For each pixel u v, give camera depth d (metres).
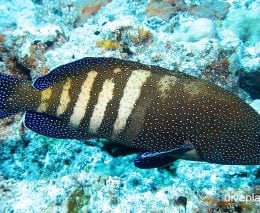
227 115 0.41
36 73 0.66
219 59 0.67
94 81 0.42
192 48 0.66
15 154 0.59
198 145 0.43
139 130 0.43
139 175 0.51
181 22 0.93
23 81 0.45
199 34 0.76
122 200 0.49
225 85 0.68
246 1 1.02
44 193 0.52
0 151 0.59
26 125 0.46
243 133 0.41
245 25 0.90
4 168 0.57
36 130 0.46
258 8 0.92
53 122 0.45
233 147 0.42
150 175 0.51
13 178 0.56
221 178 0.51
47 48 0.69
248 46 0.88
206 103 0.41
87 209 0.48
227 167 0.52
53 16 1.09
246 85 0.75
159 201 0.48
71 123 0.44
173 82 0.42
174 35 0.79
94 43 0.68
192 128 0.42
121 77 0.42
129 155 0.54
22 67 0.69
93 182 0.50
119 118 0.43
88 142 0.56
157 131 0.43
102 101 0.42
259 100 0.69
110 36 0.67
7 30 0.76
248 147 0.42
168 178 0.51
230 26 0.92
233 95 0.42
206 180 0.51
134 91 0.42
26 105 0.45
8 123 0.63
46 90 0.43
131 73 0.42
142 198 0.49
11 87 0.45
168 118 0.42
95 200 0.49
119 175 0.52
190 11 0.96
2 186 0.55
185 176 0.51
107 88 0.42
